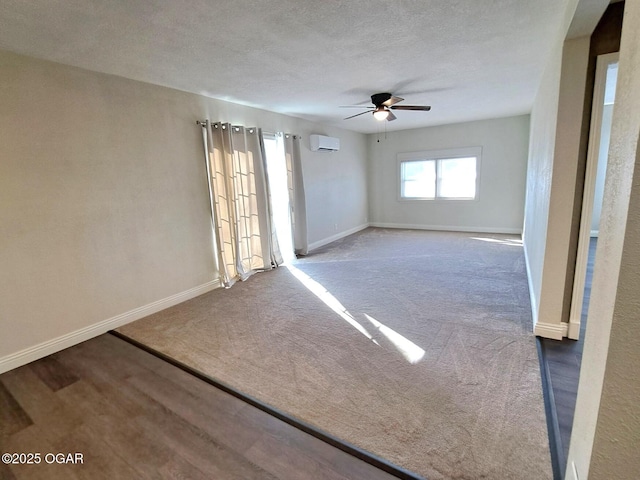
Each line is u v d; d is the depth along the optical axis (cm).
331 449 162
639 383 71
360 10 204
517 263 450
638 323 69
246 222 439
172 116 347
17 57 239
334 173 658
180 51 252
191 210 371
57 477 153
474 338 257
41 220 257
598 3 163
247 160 430
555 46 252
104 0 179
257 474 150
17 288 247
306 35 235
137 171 318
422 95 424
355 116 526
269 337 276
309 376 220
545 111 305
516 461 149
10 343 245
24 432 181
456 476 144
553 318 250
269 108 461
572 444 106
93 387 218
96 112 285
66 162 269
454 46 267
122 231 309
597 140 216
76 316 281
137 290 324
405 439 165
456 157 680
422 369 221
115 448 168
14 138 240
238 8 195
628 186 67
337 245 619
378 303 336
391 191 772
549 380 202
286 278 432
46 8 183
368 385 208
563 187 229
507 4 203
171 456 161
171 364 243
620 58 80
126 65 274
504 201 653
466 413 180
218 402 199
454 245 572
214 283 403
